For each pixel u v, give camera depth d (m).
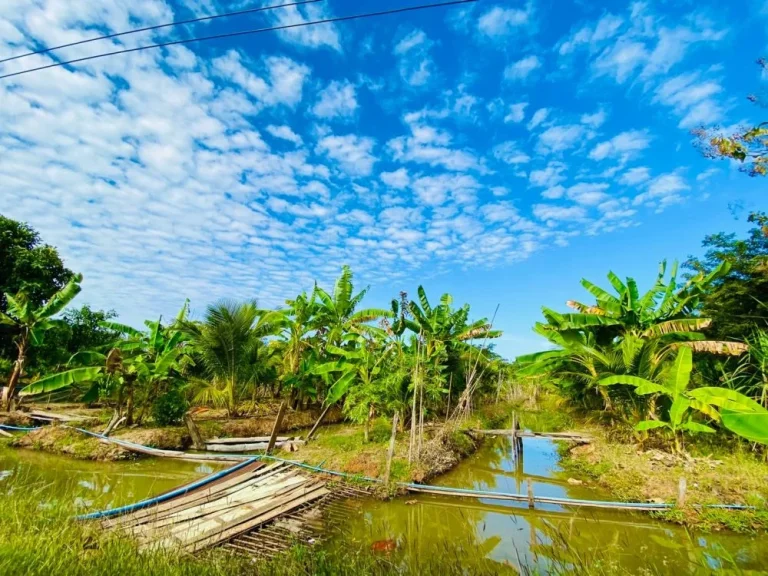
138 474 10.42
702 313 12.92
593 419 16.52
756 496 7.25
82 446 11.66
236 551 5.69
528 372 14.64
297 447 12.00
